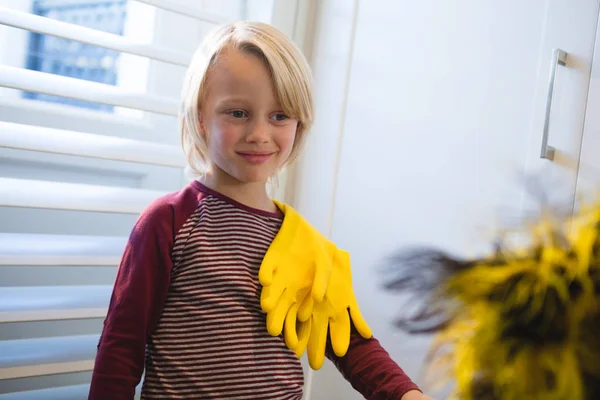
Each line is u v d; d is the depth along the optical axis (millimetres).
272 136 925
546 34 999
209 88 919
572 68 964
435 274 378
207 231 925
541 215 411
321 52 1325
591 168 936
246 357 905
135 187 1294
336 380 1265
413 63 1175
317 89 1329
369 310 1211
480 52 1081
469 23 1099
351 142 1269
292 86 914
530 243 387
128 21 1308
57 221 1219
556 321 349
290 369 943
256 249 942
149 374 909
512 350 351
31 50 1224
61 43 1249
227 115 909
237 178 937
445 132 1119
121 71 1307
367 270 1223
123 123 1264
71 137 1077
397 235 1179
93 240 1133
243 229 944
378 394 931
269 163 937
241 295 914
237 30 934
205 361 896
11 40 1202
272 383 916
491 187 1044
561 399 336
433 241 1119
